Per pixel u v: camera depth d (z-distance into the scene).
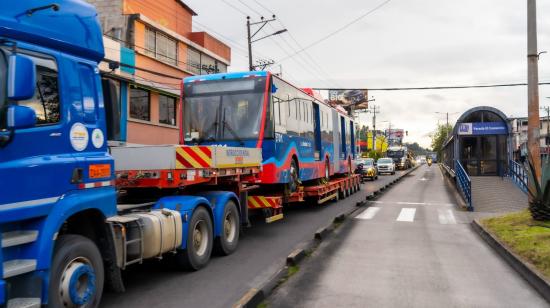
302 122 14.70
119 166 7.51
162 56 23.98
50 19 4.93
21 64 3.98
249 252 9.23
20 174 4.33
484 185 22.88
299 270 7.65
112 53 19.36
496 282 6.95
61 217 4.72
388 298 6.12
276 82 12.16
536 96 13.00
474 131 26.86
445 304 5.88
